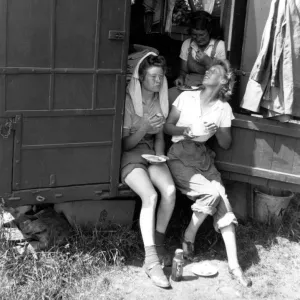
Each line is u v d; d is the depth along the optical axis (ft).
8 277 10.73
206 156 12.70
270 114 12.42
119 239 12.10
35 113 10.64
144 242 11.37
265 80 12.16
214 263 12.37
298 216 14.61
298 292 11.56
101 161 11.59
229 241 11.90
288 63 11.82
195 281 11.55
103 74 11.07
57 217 12.42
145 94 12.38
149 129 12.01
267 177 12.92
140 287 11.10
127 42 11.14
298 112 12.26
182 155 12.51
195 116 12.55
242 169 13.02
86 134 11.27
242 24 13.23
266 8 12.42
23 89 10.43
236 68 13.47
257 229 13.84
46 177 11.12
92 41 10.79
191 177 12.22
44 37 10.35
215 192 11.89
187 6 16.62
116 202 12.56
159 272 11.20
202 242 13.17
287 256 12.92
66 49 10.60
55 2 10.27
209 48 14.44
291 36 11.71
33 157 10.89
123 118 11.71
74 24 10.54
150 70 11.94
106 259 11.93
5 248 11.36
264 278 11.97
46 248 11.60
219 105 12.49
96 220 12.47
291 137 12.62
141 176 11.64
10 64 10.21
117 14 10.89
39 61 10.43
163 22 15.76
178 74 15.84
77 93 10.94
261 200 13.99
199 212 11.96
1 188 10.80
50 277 10.84
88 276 11.28
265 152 12.84
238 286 11.50
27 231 11.94
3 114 10.37
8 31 10.05
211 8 16.34
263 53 11.87
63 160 11.19
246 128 12.75
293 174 12.87
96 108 11.20
